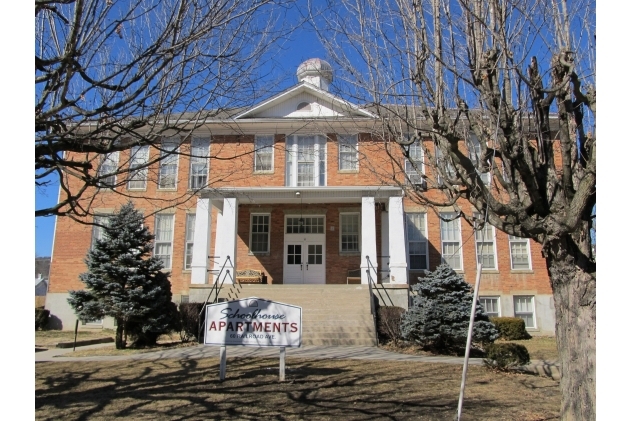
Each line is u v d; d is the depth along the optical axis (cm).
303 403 723
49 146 552
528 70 637
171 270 2112
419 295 1453
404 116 758
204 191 1773
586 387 523
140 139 617
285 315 903
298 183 2106
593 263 557
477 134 653
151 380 911
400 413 670
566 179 567
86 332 1967
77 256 2131
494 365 1031
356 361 1112
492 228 2098
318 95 2077
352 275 2103
